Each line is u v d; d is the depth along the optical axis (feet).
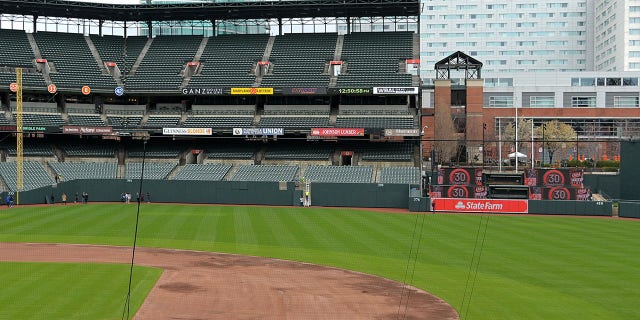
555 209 214.90
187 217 198.59
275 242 147.43
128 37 326.03
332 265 119.03
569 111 407.23
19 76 250.78
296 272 112.37
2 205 229.66
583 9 618.85
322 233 163.32
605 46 571.69
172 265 117.60
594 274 110.01
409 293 96.37
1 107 279.49
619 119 403.54
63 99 290.56
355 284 102.78
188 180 253.65
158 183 254.68
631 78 451.53
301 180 250.98
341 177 258.16
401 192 239.71
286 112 290.97
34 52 298.97
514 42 630.74
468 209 221.25
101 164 270.46
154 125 281.33
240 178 261.85
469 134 314.35
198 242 146.61
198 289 98.22
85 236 154.20
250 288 99.60
